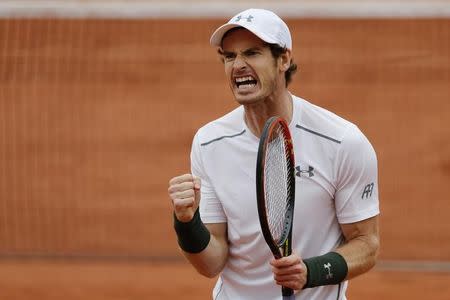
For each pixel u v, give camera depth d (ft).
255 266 61.16
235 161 59.98
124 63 247.50
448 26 254.68
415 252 156.15
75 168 200.64
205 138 61.16
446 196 180.45
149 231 170.09
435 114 211.61
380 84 226.38
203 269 60.80
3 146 211.20
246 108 58.70
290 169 57.16
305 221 59.31
